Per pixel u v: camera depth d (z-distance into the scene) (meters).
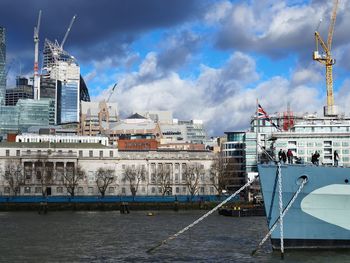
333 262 60.41
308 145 188.25
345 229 64.19
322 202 63.69
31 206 189.00
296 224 64.00
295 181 63.28
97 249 78.94
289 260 61.56
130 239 91.69
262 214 151.00
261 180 64.56
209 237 93.19
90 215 163.25
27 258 70.81
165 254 73.06
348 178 63.72
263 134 182.88
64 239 91.88
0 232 104.44
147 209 192.38
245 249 76.19
